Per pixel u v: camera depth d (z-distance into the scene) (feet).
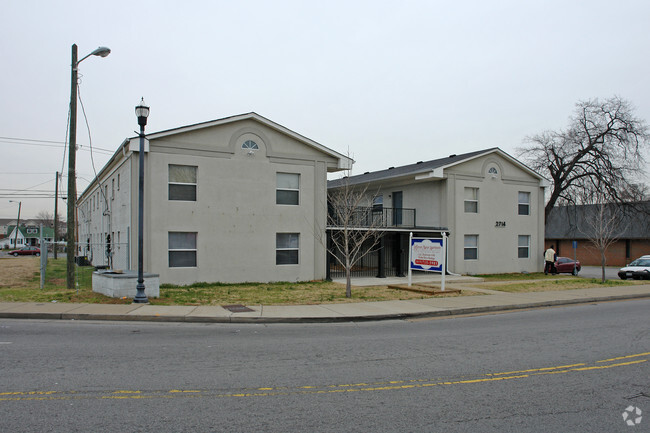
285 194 67.51
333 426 15.19
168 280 59.36
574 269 95.66
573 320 39.55
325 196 69.97
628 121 117.39
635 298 58.18
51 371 21.11
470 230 85.05
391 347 27.78
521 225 92.17
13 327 32.27
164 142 59.57
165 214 59.41
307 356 25.08
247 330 33.19
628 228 144.05
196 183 61.52
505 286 65.36
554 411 16.96
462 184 84.28
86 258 108.78
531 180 93.76
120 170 68.33
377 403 17.53
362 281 69.62
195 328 33.55
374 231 66.23
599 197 118.01
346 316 38.47
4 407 16.44
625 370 22.91
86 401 17.17
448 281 72.13
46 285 57.82
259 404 17.19
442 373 21.98
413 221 88.94
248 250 64.18
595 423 15.84
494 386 19.95
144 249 58.08
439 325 36.73
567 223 163.43
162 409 16.47
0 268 94.84
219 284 61.67
